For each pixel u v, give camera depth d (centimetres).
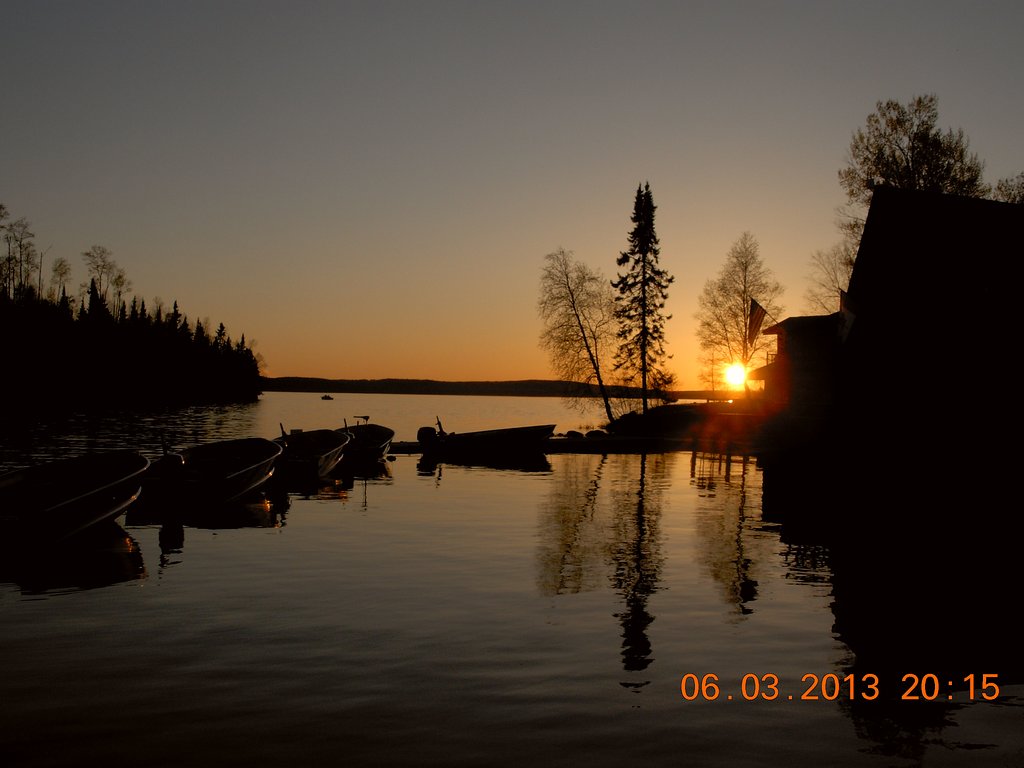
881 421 2698
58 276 8931
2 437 4388
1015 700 856
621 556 1566
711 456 4209
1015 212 2672
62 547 1602
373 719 786
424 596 1245
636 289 6456
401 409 12394
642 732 765
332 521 1997
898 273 2795
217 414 8519
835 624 1116
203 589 1288
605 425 6381
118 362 9444
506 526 1922
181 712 798
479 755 714
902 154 4938
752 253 6334
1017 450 2319
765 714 812
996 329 2436
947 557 1575
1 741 732
